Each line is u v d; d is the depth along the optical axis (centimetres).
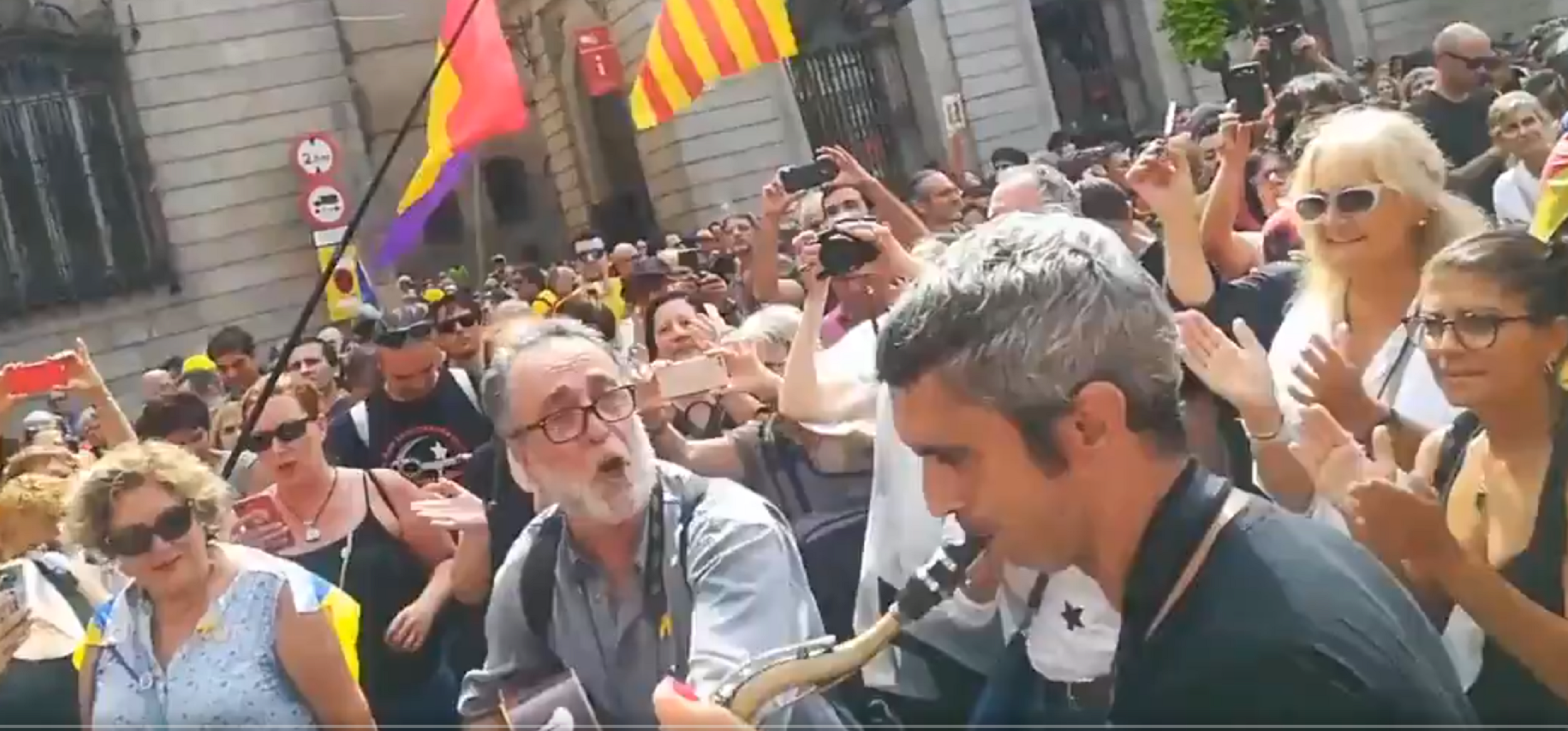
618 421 283
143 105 2244
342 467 473
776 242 683
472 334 637
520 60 2781
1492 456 276
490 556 404
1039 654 198
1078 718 194
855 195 623
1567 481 263
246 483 537
